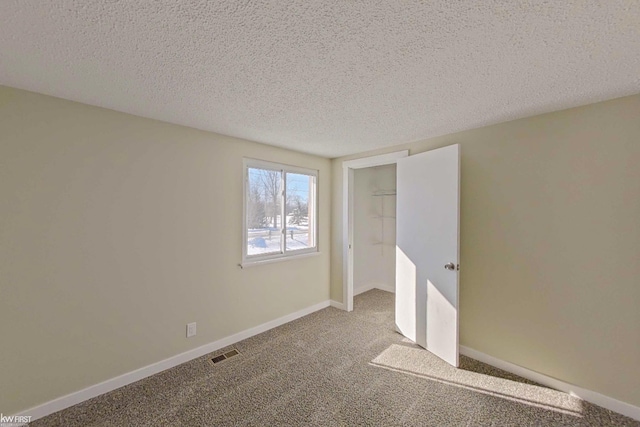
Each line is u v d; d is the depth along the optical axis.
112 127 1.99
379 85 1.62
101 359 1.95
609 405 1.80
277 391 1.98
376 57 1.32
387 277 4.66
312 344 2.70
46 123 1.73
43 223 1.73
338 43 1.21
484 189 2.37
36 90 1.67
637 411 1.71
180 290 2.36
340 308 3.71
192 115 2.11
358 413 1.77
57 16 1.02
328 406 1.83
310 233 3.61
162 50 1.26
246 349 2.60
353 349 2.60
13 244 1.63
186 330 2.39
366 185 4.58
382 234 4.72
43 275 1.73
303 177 3.50
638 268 1.72
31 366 1.69
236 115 2.11
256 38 1.17
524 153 2.15
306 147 3.14
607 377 1.82
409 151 2.91
